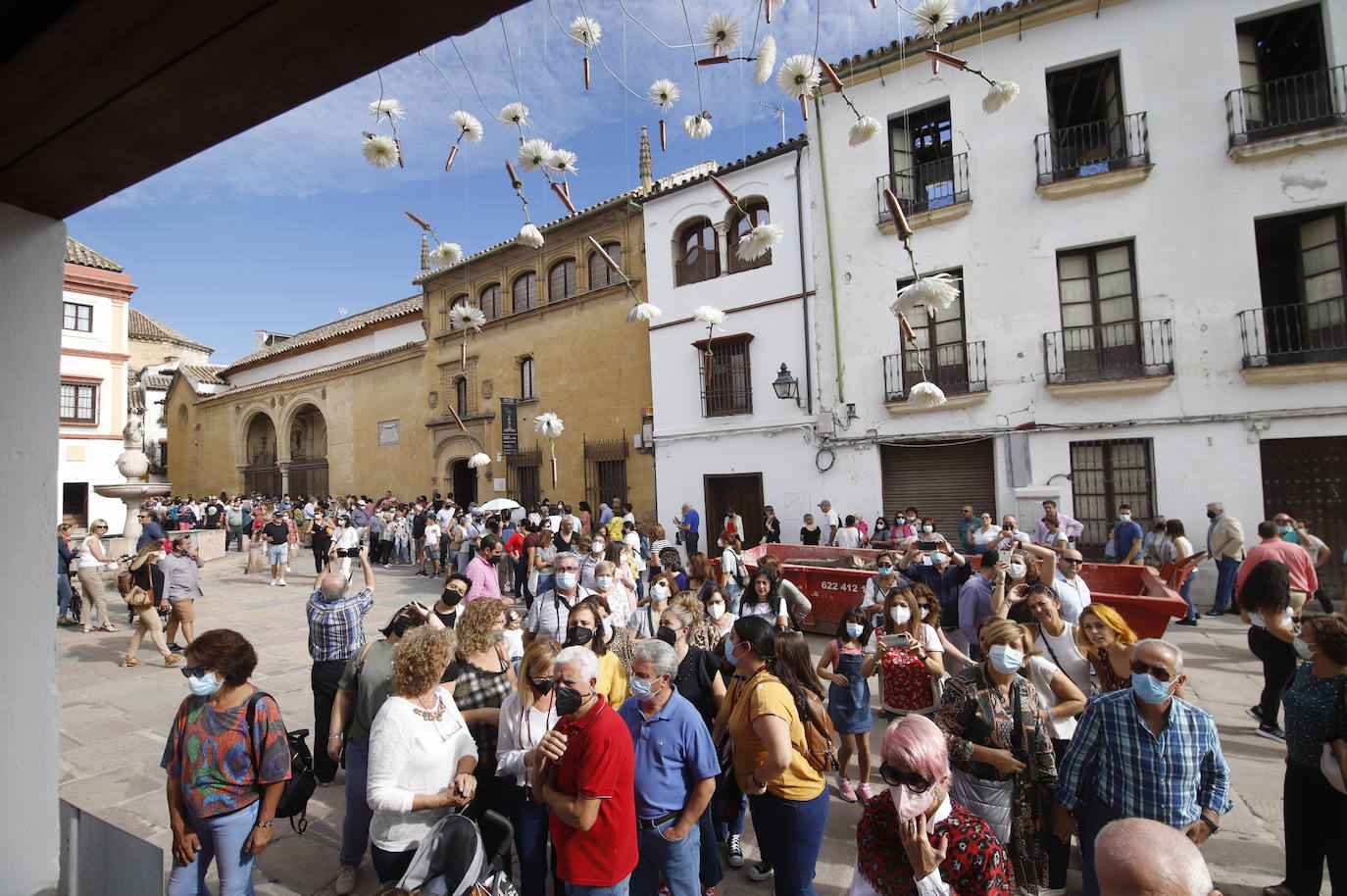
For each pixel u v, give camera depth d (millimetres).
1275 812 4805
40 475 1759
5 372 1666
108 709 7352
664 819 3344
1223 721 6395
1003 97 4387
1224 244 11383
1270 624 5781
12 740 1703
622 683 4566
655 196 17828
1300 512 10773
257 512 23719
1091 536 12234
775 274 15844
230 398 35688
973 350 13281
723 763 4234
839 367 14695
